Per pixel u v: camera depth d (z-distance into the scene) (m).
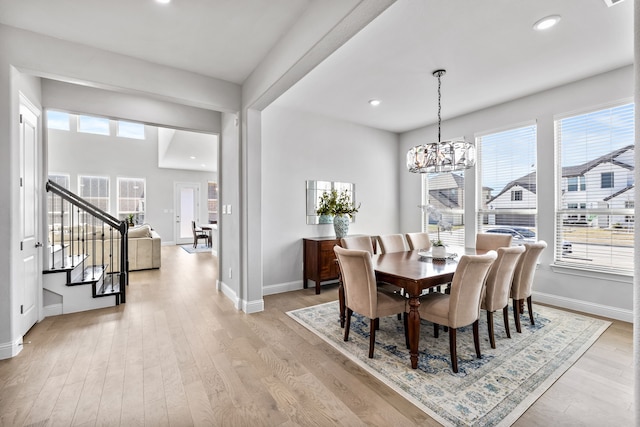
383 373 2.14
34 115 2.96
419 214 5.35
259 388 1.97
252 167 3.45
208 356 2.39
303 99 3.98
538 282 3.75
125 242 4.52
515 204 3.98
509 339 2.68
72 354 2.41
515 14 2.23
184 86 3.15
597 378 2.07
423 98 3.91
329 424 1.64
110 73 2.76
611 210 3.20
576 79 3.34
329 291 4.35
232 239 3.86
